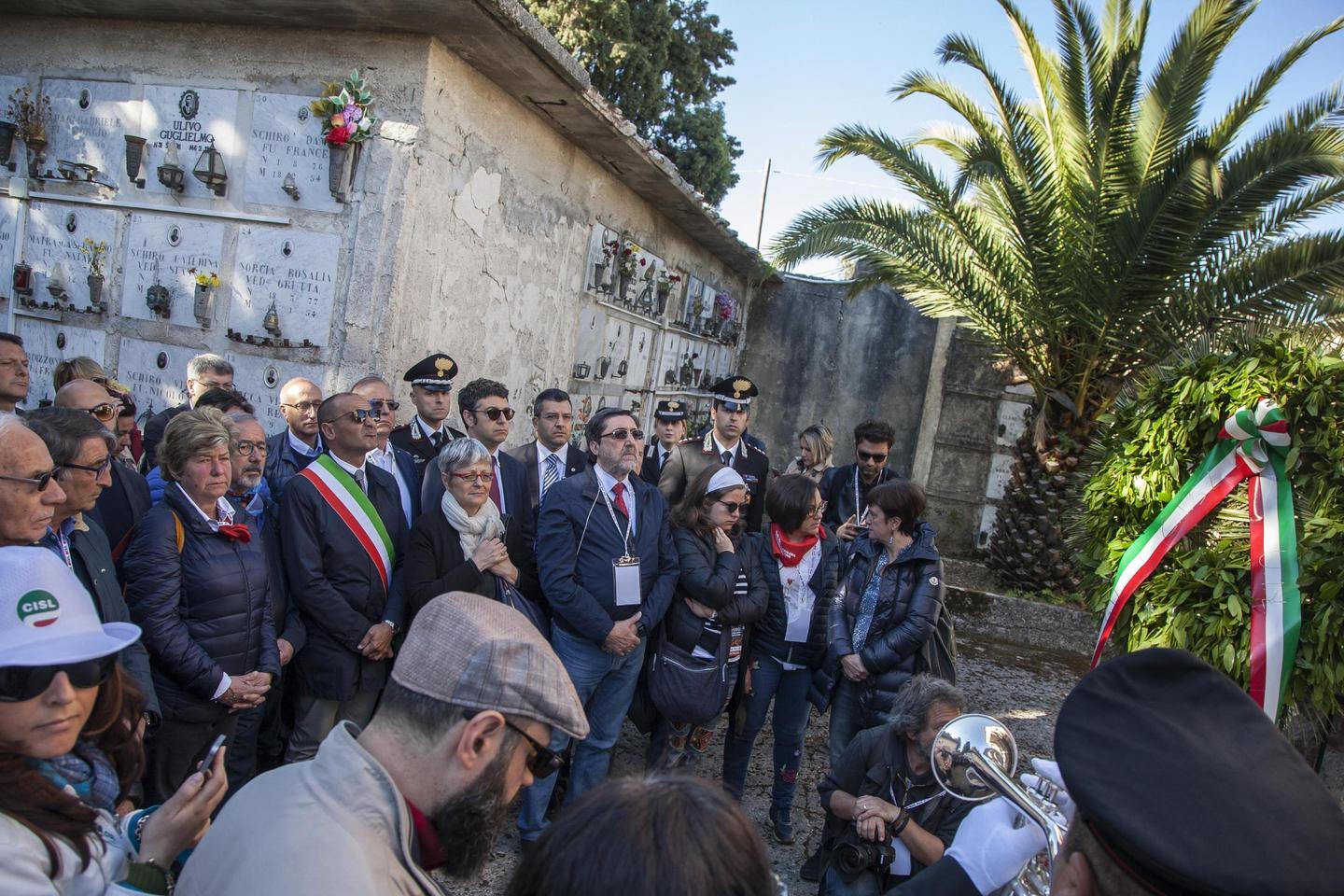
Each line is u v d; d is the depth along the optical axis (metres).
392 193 5.01
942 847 2.83
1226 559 3.19
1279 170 6.81
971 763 1.96
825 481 6.22
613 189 7.95
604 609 3.80
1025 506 9.34
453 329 5.71
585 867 1.04
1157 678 1.03
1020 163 8.24
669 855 1.03
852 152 9.24
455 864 1.34
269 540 3.65
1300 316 7.47
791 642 4.14
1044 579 9.22
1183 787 0.92
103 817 1.68
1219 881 0.85
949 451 11.80
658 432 6.30
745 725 4.21
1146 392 3.67
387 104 5.03
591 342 7.96
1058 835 1.58
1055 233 8.37
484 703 1.30
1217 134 7.87
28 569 1.57
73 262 5.64
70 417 2.72
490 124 5.77
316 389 4.52
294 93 5.16
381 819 1.24
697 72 17.22
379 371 5.04
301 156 5.14
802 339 12.84
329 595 3.53
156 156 5.42
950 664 3.96
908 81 9.05
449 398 4.84
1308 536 3.03
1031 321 8.95
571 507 3.89
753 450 6.11
